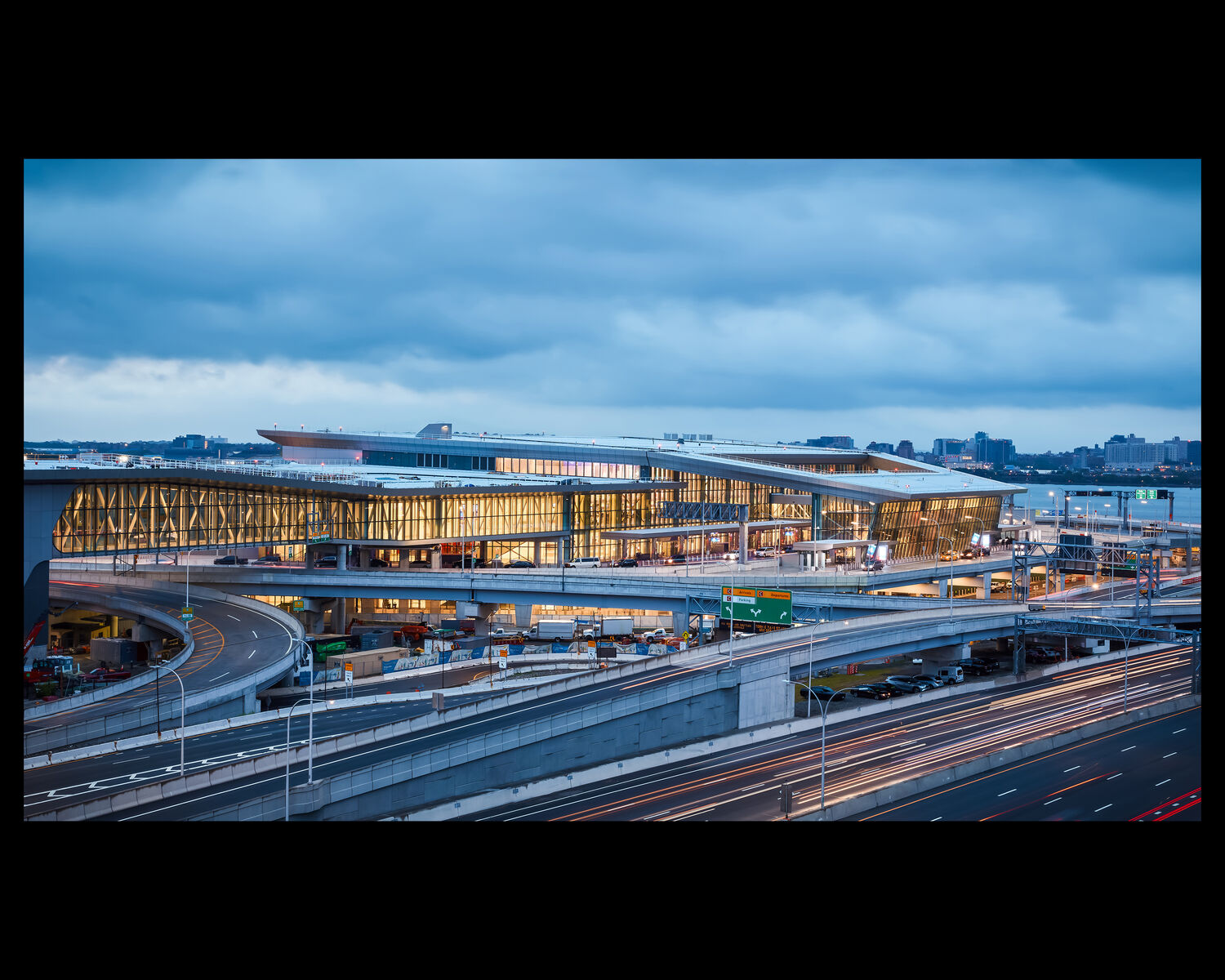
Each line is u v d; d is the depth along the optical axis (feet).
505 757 233.76
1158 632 352.69
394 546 515.09
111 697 281.95
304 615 456.86
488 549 572.51
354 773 197.88
